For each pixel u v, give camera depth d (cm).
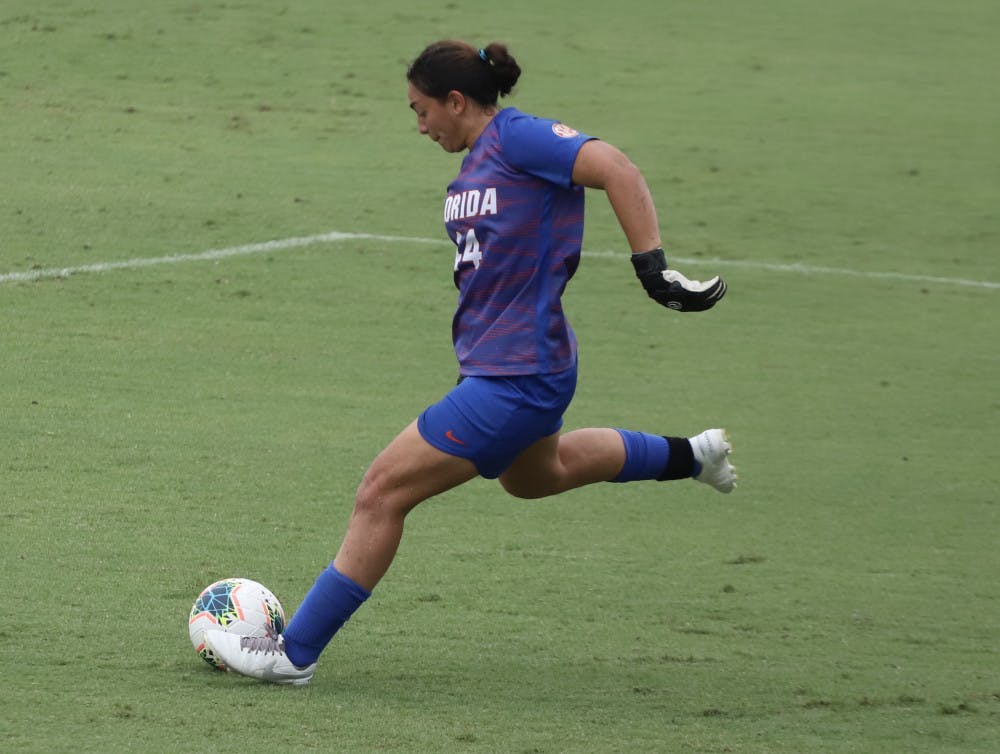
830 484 2542
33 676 1495
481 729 1412
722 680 1625
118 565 1911
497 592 1917
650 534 2228
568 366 1516
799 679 1644
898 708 1560
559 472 1652
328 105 5341
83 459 2373
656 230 1430
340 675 1573
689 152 5225
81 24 5903
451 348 3259
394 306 3525
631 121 5544
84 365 2920
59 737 1323
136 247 3781
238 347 3139
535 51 6319
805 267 4169
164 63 5591
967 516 2408
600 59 6344
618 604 1900
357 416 2741
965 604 1981
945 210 4834
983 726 1512
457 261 1518
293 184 4462
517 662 1650
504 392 1485
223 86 5431
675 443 1708
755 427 2862
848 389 3173
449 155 4912
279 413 2725
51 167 4369
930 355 3478
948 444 2831
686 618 1861
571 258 1484
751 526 2297
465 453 1494
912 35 7369
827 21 7481
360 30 6284
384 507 1510
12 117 4825
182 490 2262
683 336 3488
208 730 1365
